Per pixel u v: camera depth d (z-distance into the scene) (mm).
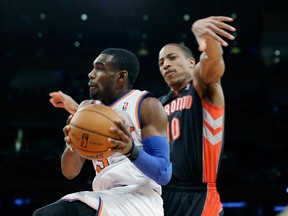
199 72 4008
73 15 20781
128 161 2961
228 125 19188
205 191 3979
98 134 2570
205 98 4074
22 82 19969
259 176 16422
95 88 3068
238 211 15805
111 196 2822
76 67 20094
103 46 20750
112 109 2781
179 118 4148
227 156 17672
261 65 20125
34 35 20781
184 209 3959
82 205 2787
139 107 2920
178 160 4051
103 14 20828
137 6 20719
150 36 21016
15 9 20375
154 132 2867
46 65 20031
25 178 16375
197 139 4039
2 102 19172
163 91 19516
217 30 3197
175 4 20609
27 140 19203
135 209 2803
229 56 20562
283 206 15617
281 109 19125
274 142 18672
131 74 3135
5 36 20344
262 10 20672
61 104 3562
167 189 4070
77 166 3262
